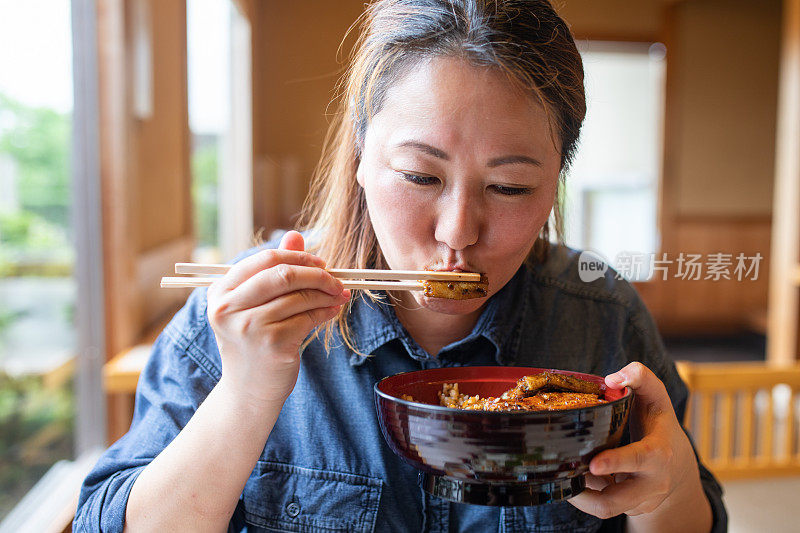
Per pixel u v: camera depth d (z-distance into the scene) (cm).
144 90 260
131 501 85
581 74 83
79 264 234
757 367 205
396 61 76
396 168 77
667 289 653
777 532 181
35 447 205
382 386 80
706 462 205
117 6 233
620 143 681
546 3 80
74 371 231
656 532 95
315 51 631
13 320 195
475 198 77
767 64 682
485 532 102
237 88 557
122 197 238
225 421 80
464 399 86
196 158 405
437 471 71
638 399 84
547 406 78
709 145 684
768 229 698
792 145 443
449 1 75
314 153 632
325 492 101
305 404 103
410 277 79
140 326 257
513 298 108
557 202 107
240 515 105
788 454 209
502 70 71
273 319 72
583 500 76
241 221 560
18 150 196
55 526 173
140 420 104
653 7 670
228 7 495
